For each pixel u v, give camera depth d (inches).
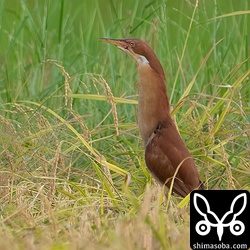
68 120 732.0
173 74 860.0
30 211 596.4
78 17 1059.3
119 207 591.2
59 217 580.7
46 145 689.0
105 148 727.7
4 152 672.4
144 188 643.5
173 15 1066.1
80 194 630.5
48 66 844.0
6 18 941.8
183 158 615.2
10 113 753.0
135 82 838.5
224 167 668.1
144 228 509.7
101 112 774.5
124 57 872.9
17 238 521.0
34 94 797.2
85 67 813.9
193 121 695.1
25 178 637.3
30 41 928.9
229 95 740.7
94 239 518.6
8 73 848.3
